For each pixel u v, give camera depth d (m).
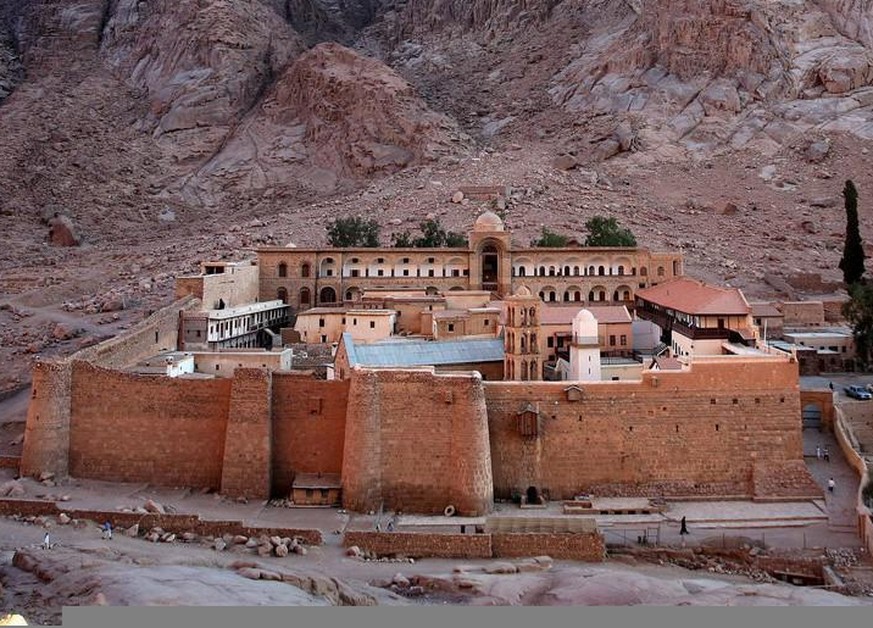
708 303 68.56
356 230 119.19
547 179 157.00
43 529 42.81
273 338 84.81
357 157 182.25
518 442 51.41
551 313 70.50
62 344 84.31
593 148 176.50
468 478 48.88
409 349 62.34
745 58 193.00
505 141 188.50
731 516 48.75
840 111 184.75
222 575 34.25
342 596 34.75
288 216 150.38
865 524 45.12
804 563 43.09
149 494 50.78
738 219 148.88
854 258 112.75
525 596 36.44
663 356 66.06
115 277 118.00
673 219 145.25
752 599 34.88
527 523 45.22
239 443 51.00
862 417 61.41
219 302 85.81
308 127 198.12
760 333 76.88
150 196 183.50
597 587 36.34
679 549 44.81
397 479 49.91
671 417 51.91
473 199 145.38
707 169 172.25
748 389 52.19
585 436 51.66
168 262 124.06
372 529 45.62
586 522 44.97
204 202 183.75
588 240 112.50
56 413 52.25
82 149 193.25
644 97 192.88
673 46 199.38
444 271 98.62
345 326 77.56
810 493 51.09
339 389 51.91
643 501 50.34
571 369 62.31
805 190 162.38
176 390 52.91
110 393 53.25
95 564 34.41
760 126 182.62
